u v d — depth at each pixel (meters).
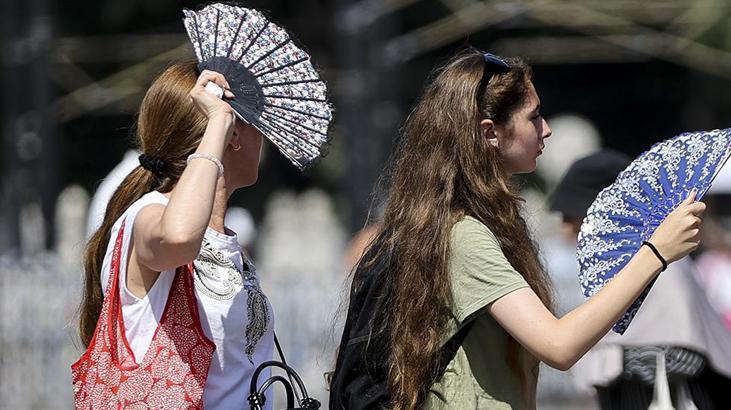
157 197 10.05
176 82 10.38
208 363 9.95
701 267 34.25
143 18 68.69
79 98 57.78
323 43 63.12
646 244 9.76
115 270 10.02
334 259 48.41
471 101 10.38
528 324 9.66
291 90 10.52
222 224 10.48
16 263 34.38
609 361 14.73
